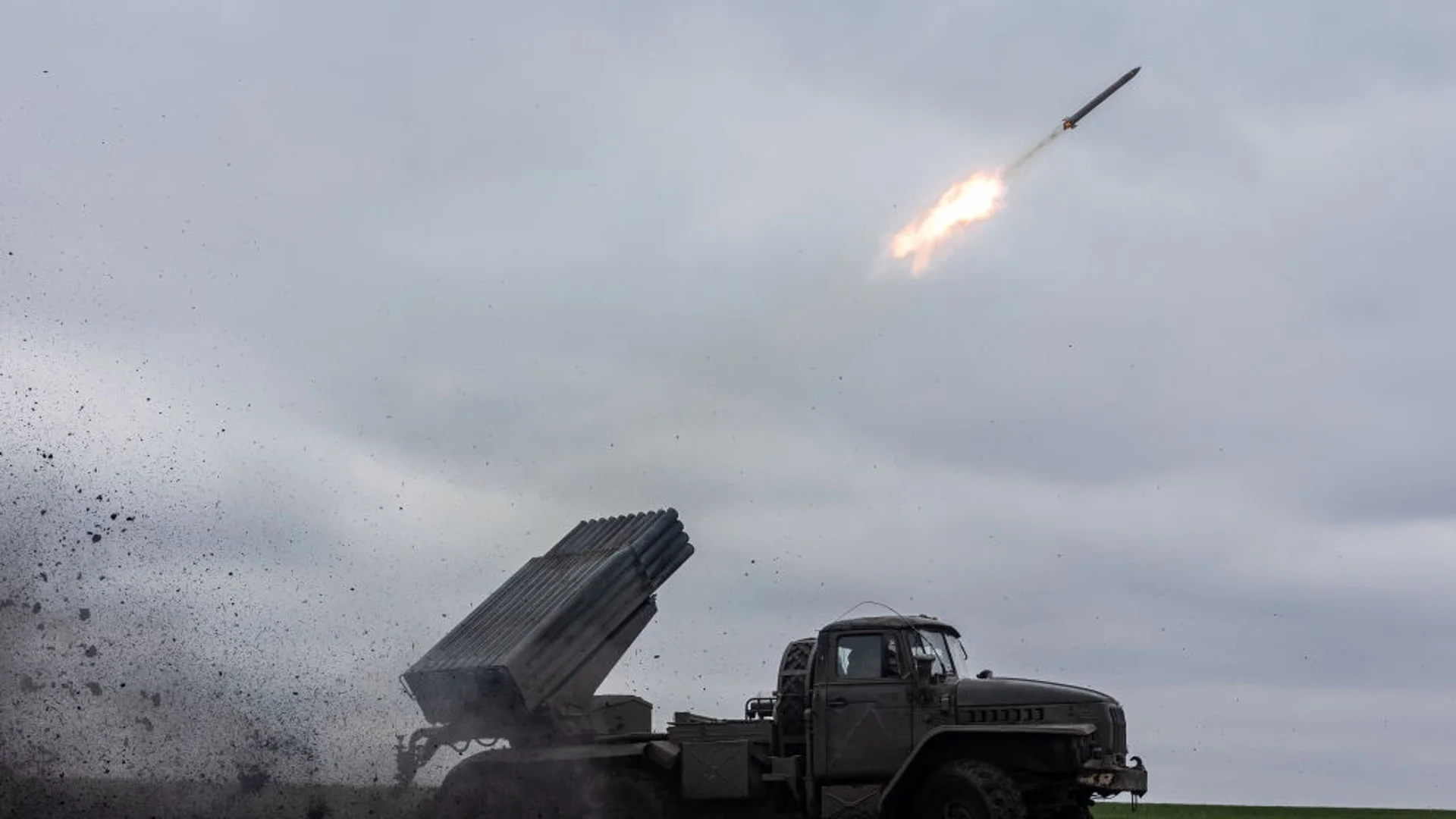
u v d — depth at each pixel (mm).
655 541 23797
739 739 22875
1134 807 22031
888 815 21250
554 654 22594
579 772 22609
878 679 22062
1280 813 37844
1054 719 21125
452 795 22297
